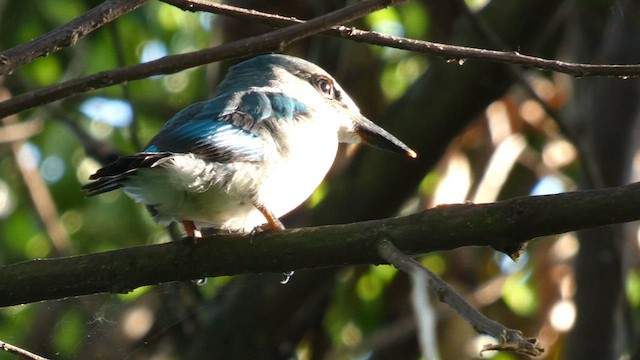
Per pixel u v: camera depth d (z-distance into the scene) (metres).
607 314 11.05
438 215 6.30
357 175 11.82
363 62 13.55
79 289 6.87
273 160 8.18
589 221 6.06
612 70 6.32
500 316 13.38
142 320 11.08
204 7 6.40
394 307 13.43
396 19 14.23
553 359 12.70
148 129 15.20
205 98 13.89
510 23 11.38
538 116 14.12
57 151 15.21
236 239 6.75
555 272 13.16
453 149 13.44
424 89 11.62
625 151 11.69
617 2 11.88
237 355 11.80
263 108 8.44
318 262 6.54
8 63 5.92
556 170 14.34
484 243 6.26
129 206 14.91
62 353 10.72
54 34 6.10
